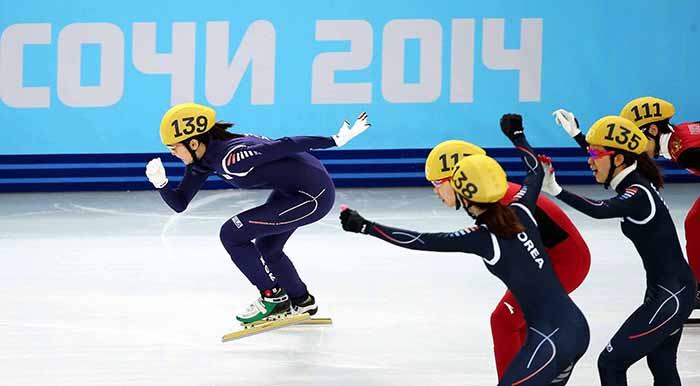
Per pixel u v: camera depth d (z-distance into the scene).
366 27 31.17
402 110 31.61
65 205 29.59
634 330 13.02
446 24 31.28
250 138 16.72
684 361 16.17
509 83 31.59
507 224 11.60
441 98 31.58
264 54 31.16
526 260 11.65
